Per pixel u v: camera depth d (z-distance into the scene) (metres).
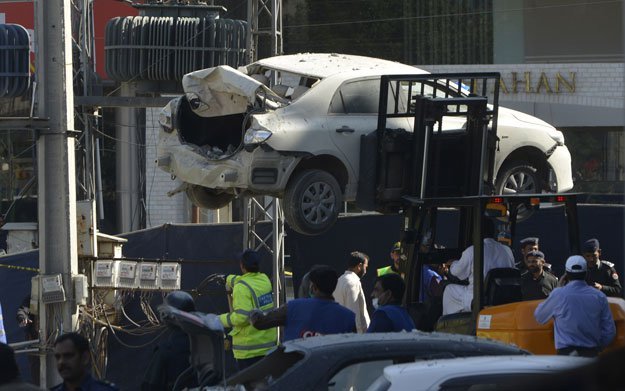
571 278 21.12
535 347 21.12
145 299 36.75
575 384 5.89
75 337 14.76
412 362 13.25
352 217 39.91
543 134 31.59
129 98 38.69
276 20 37.53
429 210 25.36
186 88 29.27
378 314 19.53
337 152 28.09
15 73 31.44
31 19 56.53
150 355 37.06
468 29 64.19
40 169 29.27
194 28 42.59
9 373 12.67
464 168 27.34
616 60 63.00
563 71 61.69
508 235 24.11
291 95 29.55
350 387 13.69
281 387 13.53
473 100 26.69
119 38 42.59
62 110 29.19
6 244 57.53
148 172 58.00
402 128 28.09
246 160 27.77
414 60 64.75
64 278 29.25
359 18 65.12
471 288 23.36
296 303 19.81
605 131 61.72
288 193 28.08
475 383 12.00
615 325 21.72
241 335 25.17
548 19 63.53
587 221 38.94
